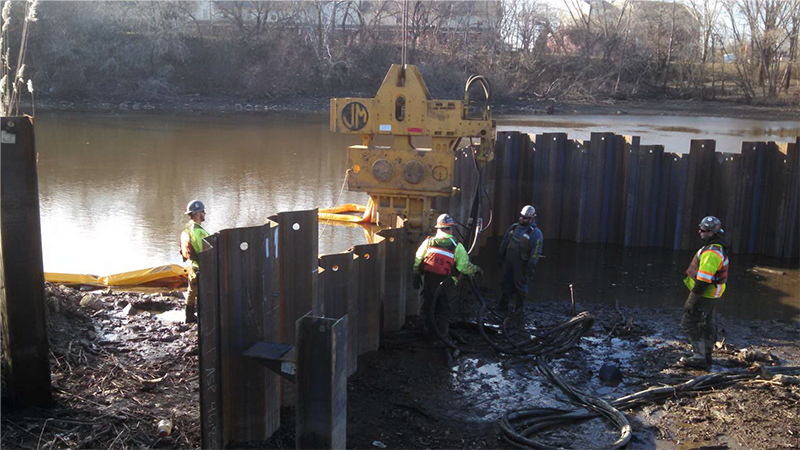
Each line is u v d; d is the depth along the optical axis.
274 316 5.91
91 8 45.47
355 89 51.09
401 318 8.70
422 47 53.22
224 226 13.38
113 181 17.86
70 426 5.62
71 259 11.18
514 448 5.99
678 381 7.43
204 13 67.56
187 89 47.69
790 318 9.91
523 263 9.36
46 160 20.92
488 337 8.57
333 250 12.04
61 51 43.31
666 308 10.20
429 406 6.73
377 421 6.37
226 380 5.57
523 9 55.19
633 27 57.03
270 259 5.75
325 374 4.54
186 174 19.11
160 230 13.16
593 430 6.39
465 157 12.86
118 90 44.94
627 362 7.98
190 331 8.03
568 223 14.58
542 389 7.20
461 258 8.07
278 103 46.12
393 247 8.38
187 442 5.55
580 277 11.91
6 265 5.51
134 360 7.11
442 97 50.47
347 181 9.96
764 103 50.75
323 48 51.12
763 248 13.74
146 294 9.43
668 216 13.91
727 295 11.09
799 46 55.94
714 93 52.97
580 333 8.52
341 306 7.14
